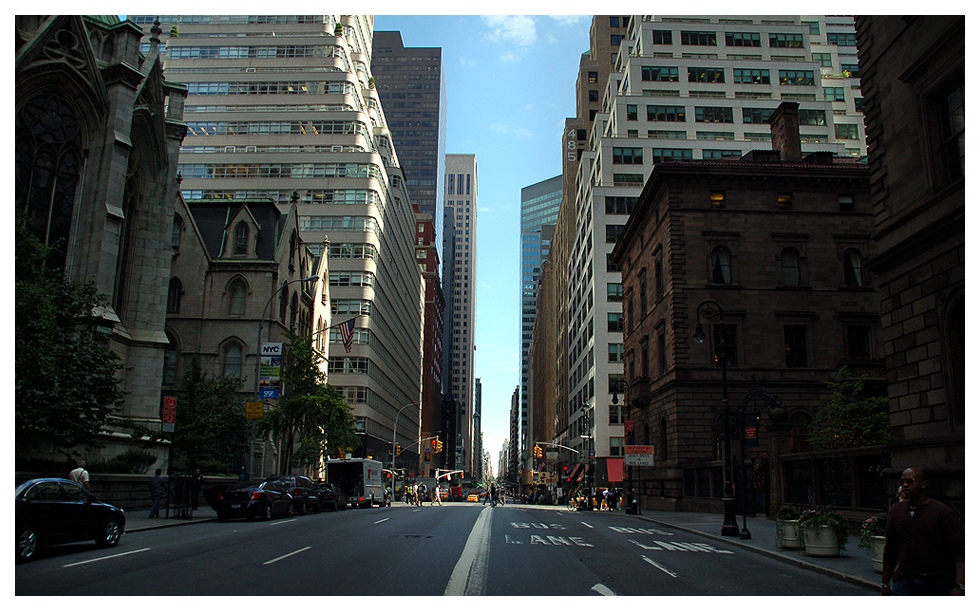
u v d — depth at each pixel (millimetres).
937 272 16844
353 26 112625
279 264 52156
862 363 42594
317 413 44906
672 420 43594
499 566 13781
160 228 39000
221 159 89812
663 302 46156
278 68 94688
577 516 38656
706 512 39719
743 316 43625
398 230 110875
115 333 34781
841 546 16750
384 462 95812
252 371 49469
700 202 45125
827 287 44375
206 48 95625
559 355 120625
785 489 29812
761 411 41781
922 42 17562
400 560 14281
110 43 36438
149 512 29203
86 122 33906
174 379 49375
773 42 90875
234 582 11203
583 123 115750
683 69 88438
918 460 17125
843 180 45312
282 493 29844
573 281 101188
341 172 88688
